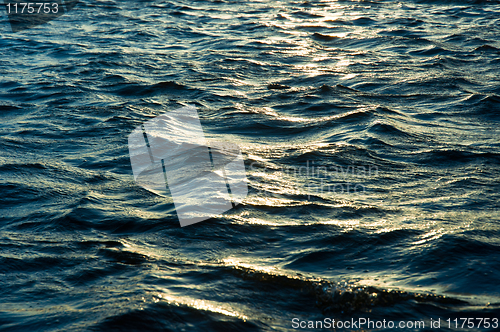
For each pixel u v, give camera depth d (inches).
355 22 957.2
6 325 145.0
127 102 472.1
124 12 1087.6
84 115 426.6
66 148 340.5
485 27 880.3
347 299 157.5
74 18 1011.3
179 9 1124.5
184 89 520.1
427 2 1164.5
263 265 179.9
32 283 170.2
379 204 240.8
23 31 884.6
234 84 545.0
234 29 909.8
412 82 541.3
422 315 149.6
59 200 248.8
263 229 211.9
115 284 167.8
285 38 826.2
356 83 546.0
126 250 192.9
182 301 155.3
